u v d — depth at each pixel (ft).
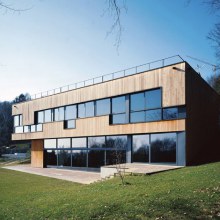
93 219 30.91
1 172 100.53
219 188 37.14
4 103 336.90
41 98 117.50
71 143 103.86
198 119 72.95
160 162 72.59
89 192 45.16
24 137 127.03
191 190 37.35
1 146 281.74
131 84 80.18
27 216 35.63
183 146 67.77
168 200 33.60
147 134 76.38
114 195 39.73
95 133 91.15
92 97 92.68
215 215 28.32
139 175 56.49
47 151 117.08
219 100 84.28
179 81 69.05
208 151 77.00
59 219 32.48
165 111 72.49
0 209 41.81
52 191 52.80
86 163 96.78
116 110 85.35
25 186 65.36
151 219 28.76
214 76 93.15
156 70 74.13
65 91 104.68
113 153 85.71
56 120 110.11
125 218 29.76
